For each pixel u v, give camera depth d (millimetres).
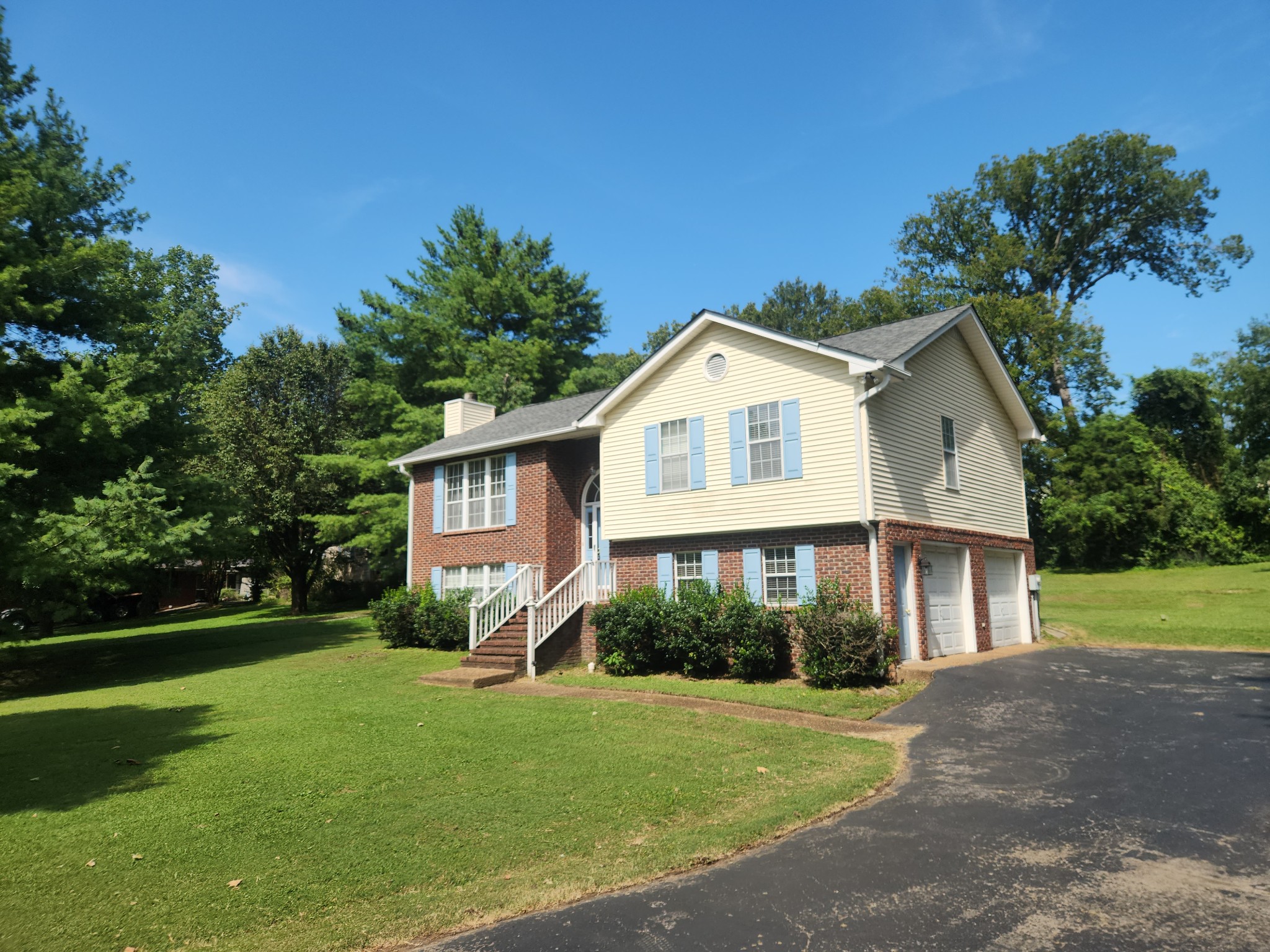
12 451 16188
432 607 20844
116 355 20141
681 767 8977
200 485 20656
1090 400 40188
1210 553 32750
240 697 14086
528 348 38500
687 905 5453
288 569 37656
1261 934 4711
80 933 5184
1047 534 37594
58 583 17969
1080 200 42219
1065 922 4938
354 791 8156
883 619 14469
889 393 16062
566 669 17219
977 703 11953
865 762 9125
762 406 16438
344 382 39781
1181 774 8047
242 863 6336
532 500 21188
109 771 9016
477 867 6246
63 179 21312
